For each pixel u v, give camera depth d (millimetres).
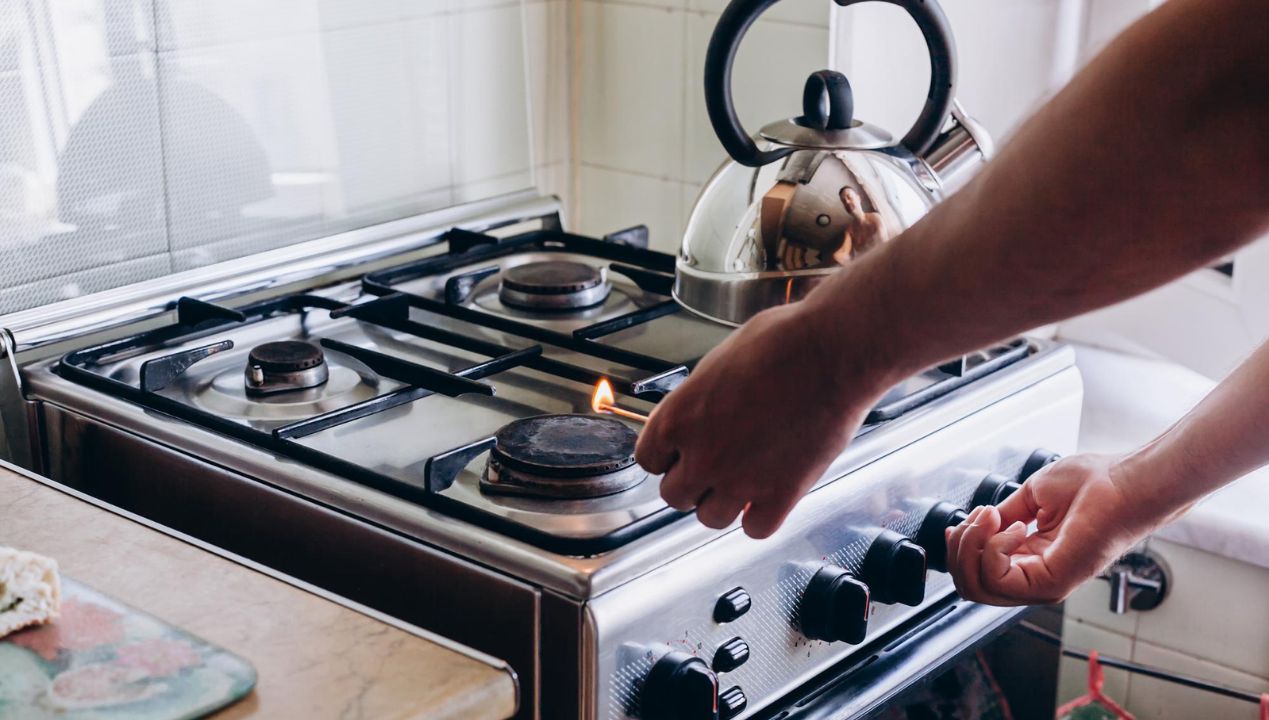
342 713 636
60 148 1143
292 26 1299
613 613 781
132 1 1165
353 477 883
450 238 1401
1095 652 1447
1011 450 1119
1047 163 547
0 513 834
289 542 903
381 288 1238
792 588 919
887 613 1023
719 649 865
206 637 700
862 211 1066
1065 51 1611
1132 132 526
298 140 1332
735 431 656
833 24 1453
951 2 1536
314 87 1334
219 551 795
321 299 1208
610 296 1341
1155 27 524
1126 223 541
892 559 970
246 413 1029
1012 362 1156
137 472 981
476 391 1008
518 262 1416
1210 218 533
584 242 1413
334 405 1053
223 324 1149
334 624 717
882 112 1534
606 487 892
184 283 1204
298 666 676
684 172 1608
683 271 1148
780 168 1090
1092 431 1558
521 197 1527
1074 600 1542
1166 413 1593
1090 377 1679
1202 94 510
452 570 822
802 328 631
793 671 946
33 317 1102
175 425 956
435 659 687
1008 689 1192
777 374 640
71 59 1135
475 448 890
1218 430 840
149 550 794
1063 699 1575
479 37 1499
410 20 1412
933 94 1124
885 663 1024
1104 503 887
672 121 1600
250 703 642
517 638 803
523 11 1553
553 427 959
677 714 810
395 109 1420
